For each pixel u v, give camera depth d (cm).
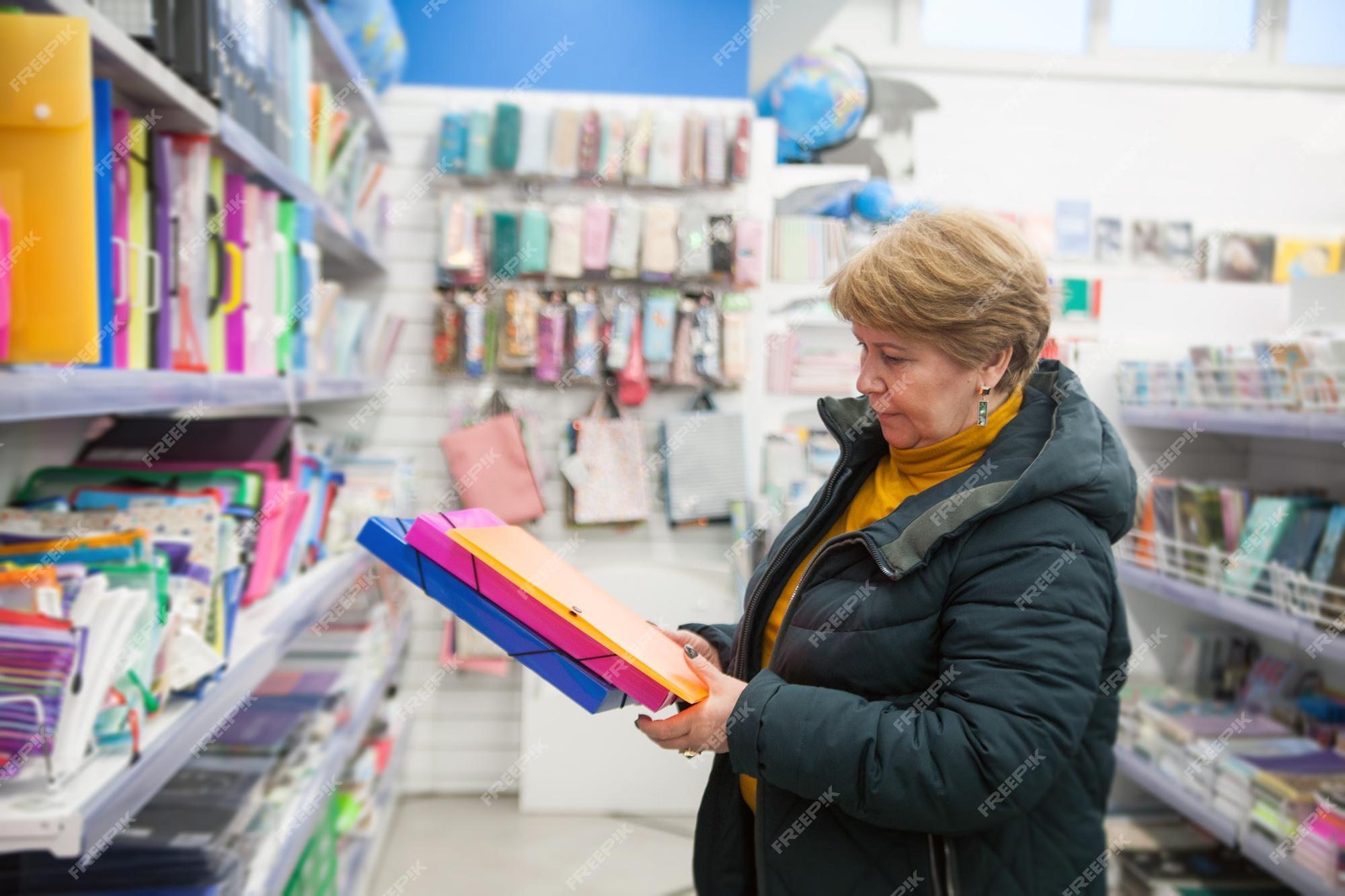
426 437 354
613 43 355
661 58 356
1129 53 413
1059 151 405
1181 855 261
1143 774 262
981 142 403
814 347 362
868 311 107
